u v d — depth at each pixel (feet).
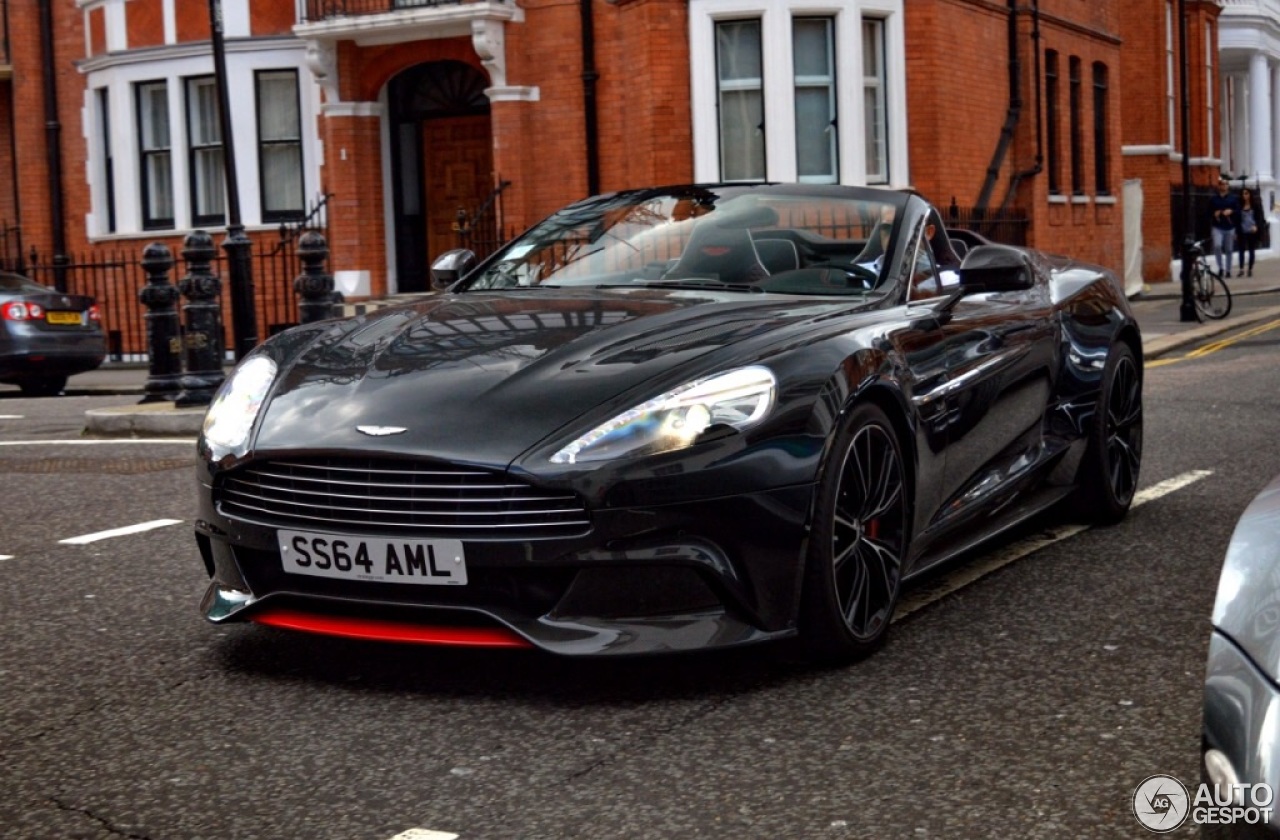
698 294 15.31
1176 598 15.70
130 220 68.85
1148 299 81.92
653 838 9.61
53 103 71.56
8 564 18.89
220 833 9.89
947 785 10.40
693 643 12.00
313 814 10.19
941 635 14.44
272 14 64.85
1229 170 133.80
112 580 17.76
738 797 10.27
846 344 13.56
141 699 12.95
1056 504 19.83
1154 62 98.78
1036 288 18.75
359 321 15.28
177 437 32.71
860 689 12.69
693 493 11.96
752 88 57.21
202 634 15.11
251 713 12.46
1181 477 23.40
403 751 11.41
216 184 66.69
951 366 15.44
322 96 64.28
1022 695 12.43
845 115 57.93
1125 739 11.28
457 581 12.12
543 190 59.98
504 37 59.62
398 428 12.39
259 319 65.46
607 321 14.03
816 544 12.71
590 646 11.87
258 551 13.10
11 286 49.75
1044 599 15.83
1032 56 69.77
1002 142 67.51
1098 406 19.31
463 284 17.21
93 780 10.97
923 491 14.80
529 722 12.00
